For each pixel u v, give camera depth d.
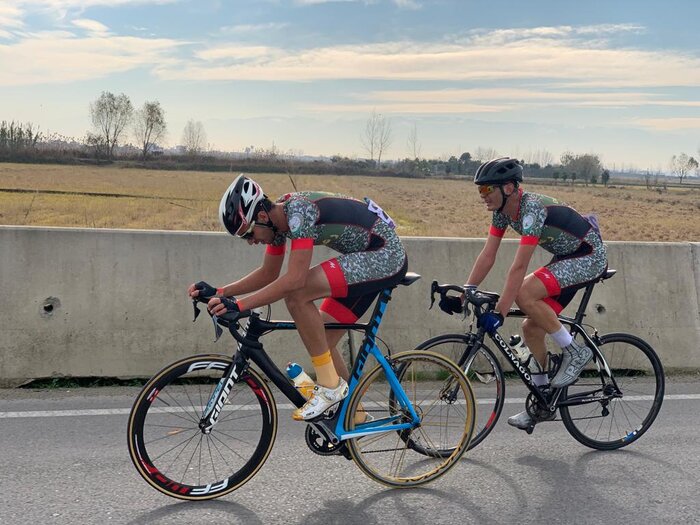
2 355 4.80
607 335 4.12
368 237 3.22
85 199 24.70
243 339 3.16
